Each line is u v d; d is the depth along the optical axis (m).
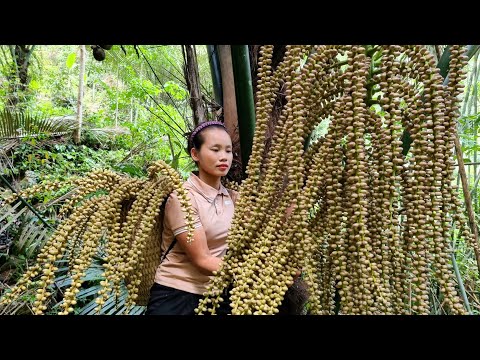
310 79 0.64
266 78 0.72
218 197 1.11
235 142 1.25
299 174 0.63
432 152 0.58
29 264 2.00
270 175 0.69
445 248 0.58
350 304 0.59
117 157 3.82
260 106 0.73
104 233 0.89
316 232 0.69
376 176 0.62
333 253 0.62
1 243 2.17
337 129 0.64
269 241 0.65
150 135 3.89
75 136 3.87
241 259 0.73
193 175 1.12
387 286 0.61
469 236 0.60
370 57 0.68
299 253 0.62
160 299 1.05
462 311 0.55
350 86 0.61
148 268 1.07
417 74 0.64
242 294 0.62
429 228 0.57
